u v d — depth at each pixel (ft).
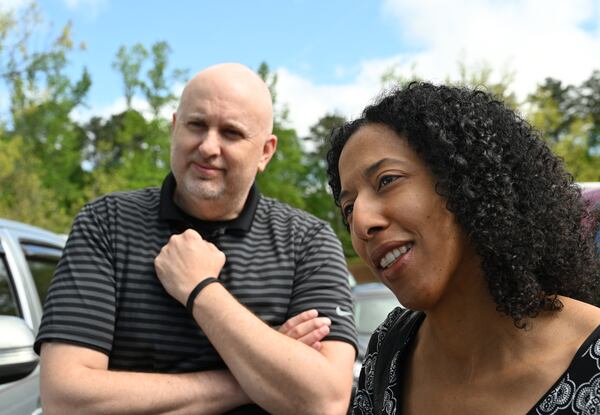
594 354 3.12
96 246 6.63
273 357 6.02
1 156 69.31
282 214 7.42
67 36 61.67
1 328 6.53
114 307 6.46
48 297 6.47
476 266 3.56
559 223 3.46
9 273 9.00
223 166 6.76
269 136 7.47
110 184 83.87
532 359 3.39
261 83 7.25
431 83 3.84
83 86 103.71
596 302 3.69
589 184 6.29
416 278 3.54
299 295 6.97
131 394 5.93
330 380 6.20
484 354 3.56
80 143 167.84
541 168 3.51
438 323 3.72
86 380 5.93
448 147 3.43
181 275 6.40
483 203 3.37
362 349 17.83
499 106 3.66
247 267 6.91
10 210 68.54
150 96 82.48
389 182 3.57
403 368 4.16
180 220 6.86
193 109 6.83
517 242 3.34
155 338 6.45
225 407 6.19
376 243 3.60
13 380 7.24
